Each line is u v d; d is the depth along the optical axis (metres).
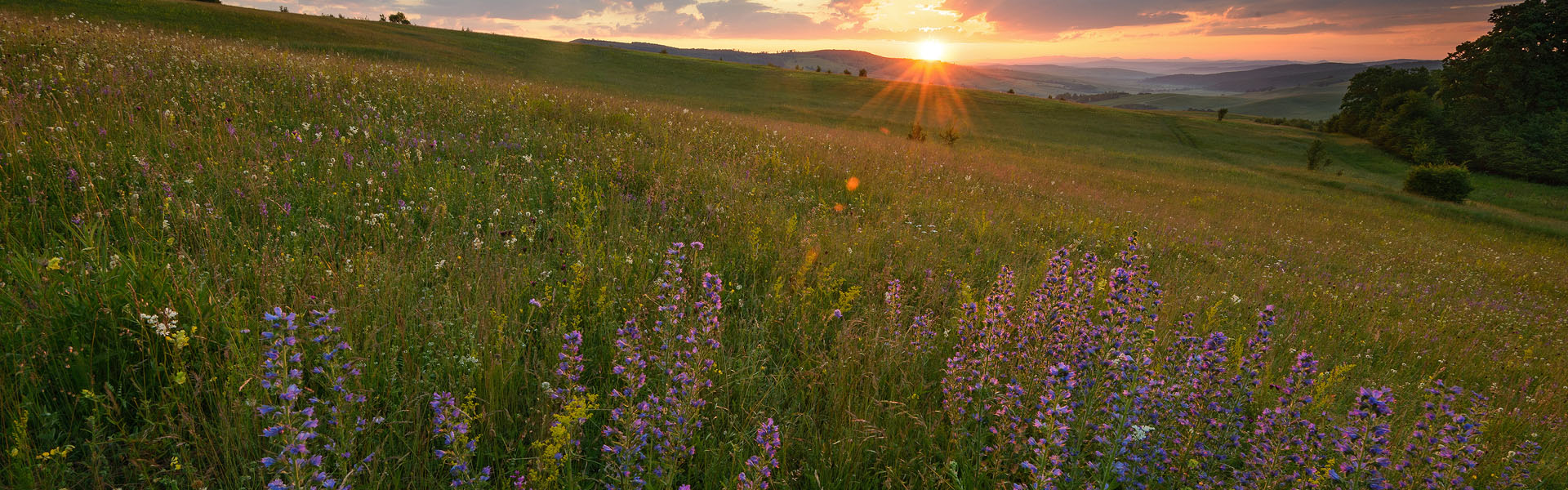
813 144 14.71
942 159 19.69
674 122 13.39
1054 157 41.25
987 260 7.07
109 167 4.80
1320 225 20.45
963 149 36.22
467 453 2.42
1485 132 58.25
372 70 12.76
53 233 3.86
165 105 7.06
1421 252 17.23
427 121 9.05
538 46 70.00
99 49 9.84
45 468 2.23
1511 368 6.80
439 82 12.59
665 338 3.11
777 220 6.68
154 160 5.18
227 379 2.61
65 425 2.60
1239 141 61.91
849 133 30.48
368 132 7.30
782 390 3.60
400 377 2.99
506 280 4.16
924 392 3.67
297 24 51.31
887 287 5.26
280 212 4.82
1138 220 13.48
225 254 3.86
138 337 2.86
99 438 2.51
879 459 3.08
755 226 6.34
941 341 4.32
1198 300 6.99
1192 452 3.05
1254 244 13.56
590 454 2.91
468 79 14.74
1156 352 4.25
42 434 2.40
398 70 14.48
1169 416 3.10
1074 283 4.04
